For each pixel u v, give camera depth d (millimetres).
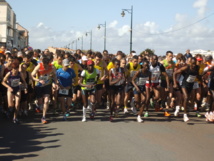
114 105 8453
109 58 11266
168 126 7746
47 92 8289
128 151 5461
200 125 7938
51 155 5227
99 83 9430
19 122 8188
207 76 10109
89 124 7969
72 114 9688
